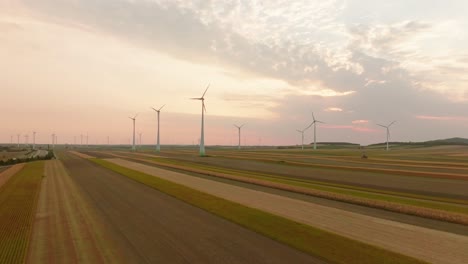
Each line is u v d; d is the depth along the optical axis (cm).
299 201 2669
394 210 2311
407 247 1476
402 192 3434
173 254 1342
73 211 2220
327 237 1586
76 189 3319
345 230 1761
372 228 1812
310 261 1269
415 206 2419
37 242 1526
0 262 1273
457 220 1972
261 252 1368
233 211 2167
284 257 1309
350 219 2030
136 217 2017
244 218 1967
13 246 1469
